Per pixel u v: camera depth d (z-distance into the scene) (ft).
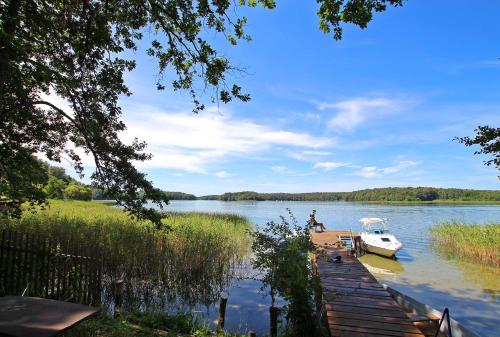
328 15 20.31
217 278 43.68
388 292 32.37
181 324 24.85
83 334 19.13
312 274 25.20
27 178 30.78
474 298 41.68
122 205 30.96
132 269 38.83
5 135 29.22
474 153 16.46
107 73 27.14
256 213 221.46
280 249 24.73
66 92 29.19
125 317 24.47
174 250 43.88
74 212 72.08
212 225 68.85
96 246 36.96
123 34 27.58
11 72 23.99
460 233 73.72
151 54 28.63
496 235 62.90
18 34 21.81
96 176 30.71
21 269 25.89
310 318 22.82
